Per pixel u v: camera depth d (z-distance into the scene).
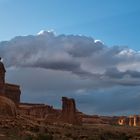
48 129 68.12
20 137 56.44
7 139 53.69
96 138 70.31
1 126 60.34
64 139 62.41
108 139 74.88
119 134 83.06
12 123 63.47
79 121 102.62
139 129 106.69
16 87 108.12
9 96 104.81
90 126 106.12
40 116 122.38
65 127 78.62
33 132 62.38
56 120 97.62
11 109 70.06
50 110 128.00
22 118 71.69
